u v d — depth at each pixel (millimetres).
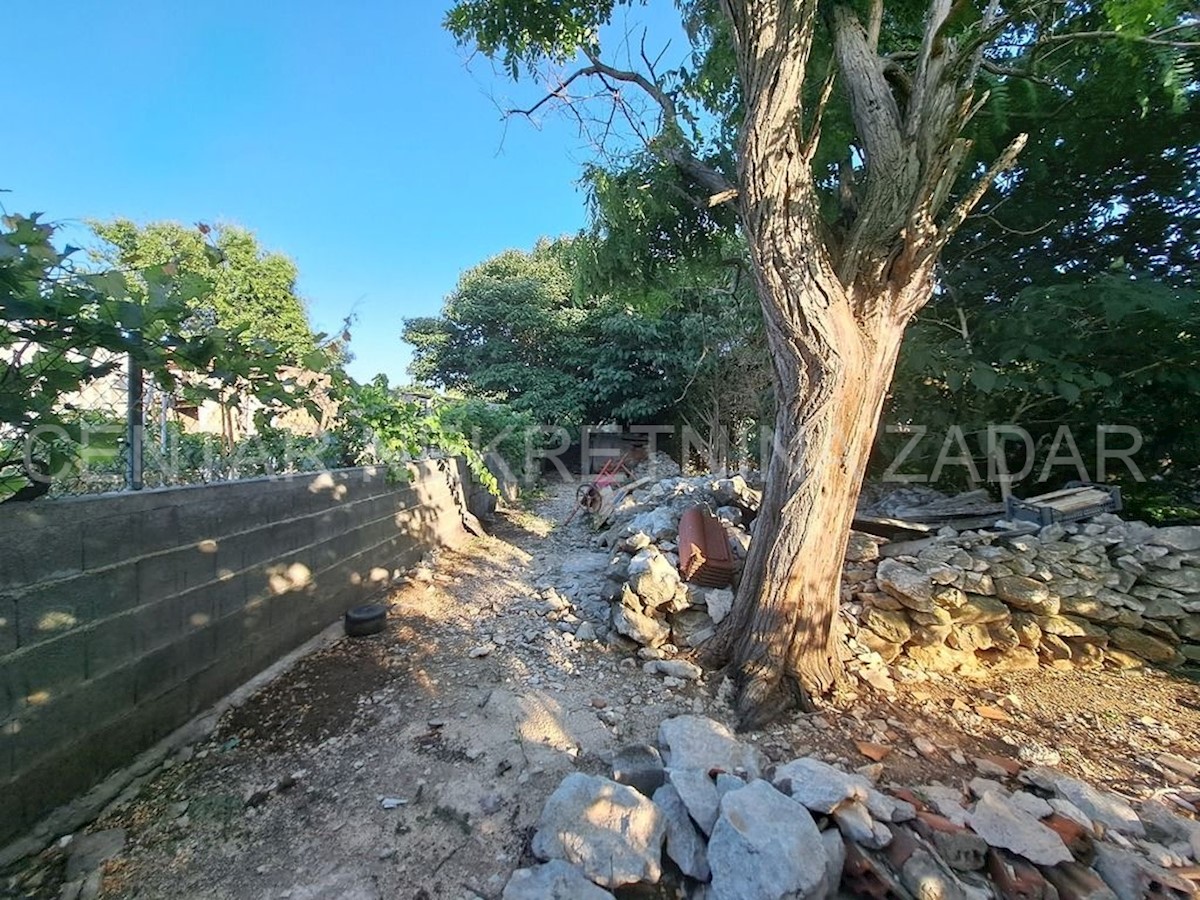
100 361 1660
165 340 1661
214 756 2033
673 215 4195
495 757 2035
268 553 2719
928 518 4008
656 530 4004
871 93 2729
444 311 15516
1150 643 3072
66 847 1577
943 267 4516
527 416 10344
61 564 1689
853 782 1684
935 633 3008
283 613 2834
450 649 3018
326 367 2418
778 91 2369
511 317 14180
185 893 1463
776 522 2586
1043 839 1521
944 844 1515
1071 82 3645
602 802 1613
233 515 2469
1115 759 2213
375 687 2562
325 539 3268
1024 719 2496
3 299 1291
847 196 3119
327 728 2223
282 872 1538
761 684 2387
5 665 1529
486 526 6816
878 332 2533
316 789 1868
